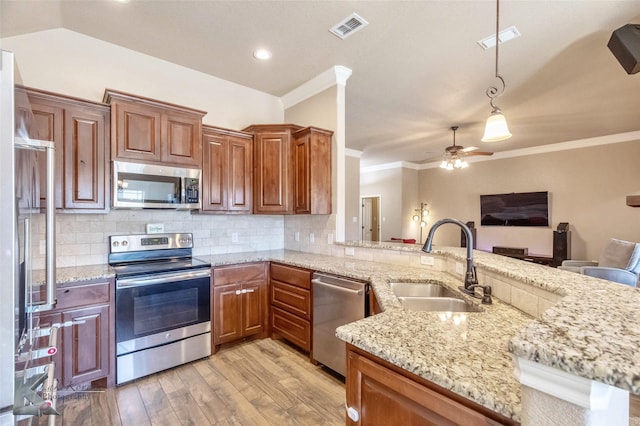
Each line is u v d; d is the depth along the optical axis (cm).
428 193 860
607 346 54
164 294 244
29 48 240
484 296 146
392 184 860
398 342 97
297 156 321
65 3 217
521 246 675
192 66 313
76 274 215
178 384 228
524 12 223
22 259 105
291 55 290
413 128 521
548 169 641
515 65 304
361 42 267
